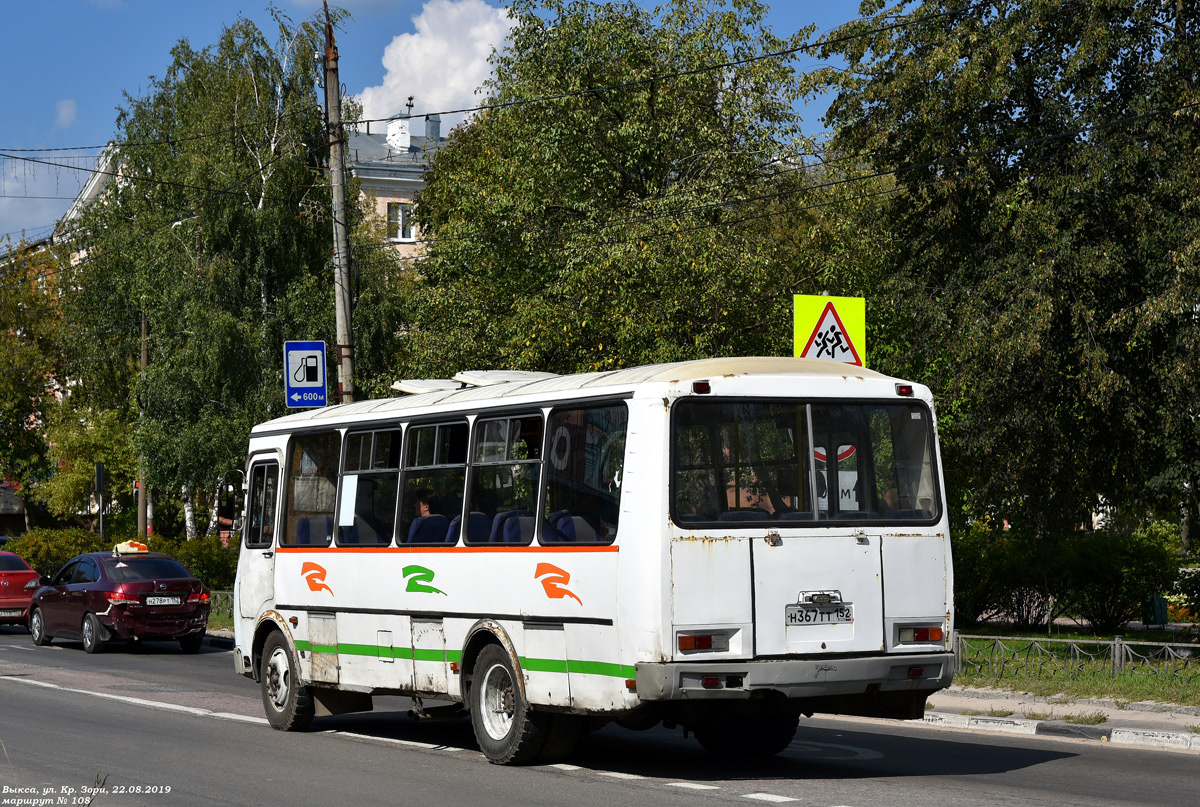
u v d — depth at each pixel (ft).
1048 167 60.54
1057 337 60.44
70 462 186.91
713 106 94.02
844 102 68.18
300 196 136.15
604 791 30.63
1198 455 59.72
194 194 134.10
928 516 33.42
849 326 47.75
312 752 38.32
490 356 94.17
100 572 80.38
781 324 84.99
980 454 64.85
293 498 45.29
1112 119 59.31
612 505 31.58
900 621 32.42
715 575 30.58
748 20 93.40
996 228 62.13
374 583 40.24
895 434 33.53
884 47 65.21
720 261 77.71
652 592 30.12
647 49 91.71
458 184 100.07
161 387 131.85
